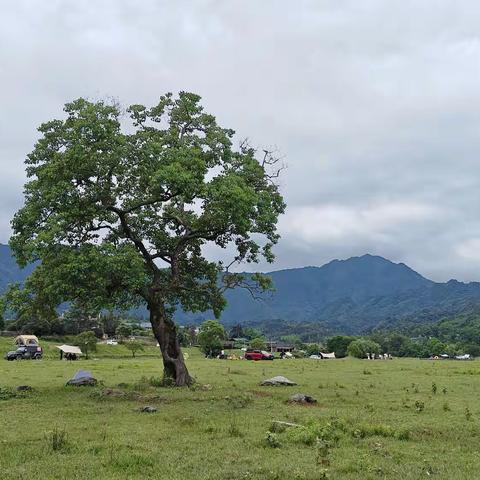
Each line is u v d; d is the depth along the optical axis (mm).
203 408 21547
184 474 11742
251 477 11500
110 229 30219
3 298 26672
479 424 19109
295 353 141125
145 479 11359
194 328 162875
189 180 26453
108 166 26969
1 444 14570
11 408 21281
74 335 119438
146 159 27625
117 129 27500
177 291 33062
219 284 34156
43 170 26266
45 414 19828
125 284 27469
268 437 14750
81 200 26969
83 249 25594
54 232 24828
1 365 54969
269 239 32750
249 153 32750
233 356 90812
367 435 16719
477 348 157250
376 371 47938
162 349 30516
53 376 39188
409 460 13625
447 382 36906
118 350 102812
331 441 15125
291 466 12375
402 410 22406
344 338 137875
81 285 25734
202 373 43094
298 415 20016
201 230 31094
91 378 30219
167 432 16375
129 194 29797
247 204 27734
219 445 14586
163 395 25281
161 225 32344
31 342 90688
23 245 26703
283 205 32719
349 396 27250
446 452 14781
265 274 34500
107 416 19375
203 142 30641
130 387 28578
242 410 21219
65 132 27234
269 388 30422
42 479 11273
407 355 162125
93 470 11961
